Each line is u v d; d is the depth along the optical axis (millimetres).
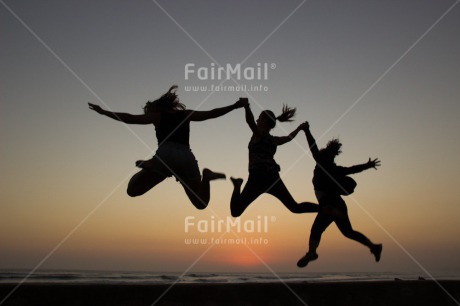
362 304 5609
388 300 5715
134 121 4703
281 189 5473
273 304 5211
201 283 5000
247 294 5117
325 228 5867
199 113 4895
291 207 5531
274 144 5566
